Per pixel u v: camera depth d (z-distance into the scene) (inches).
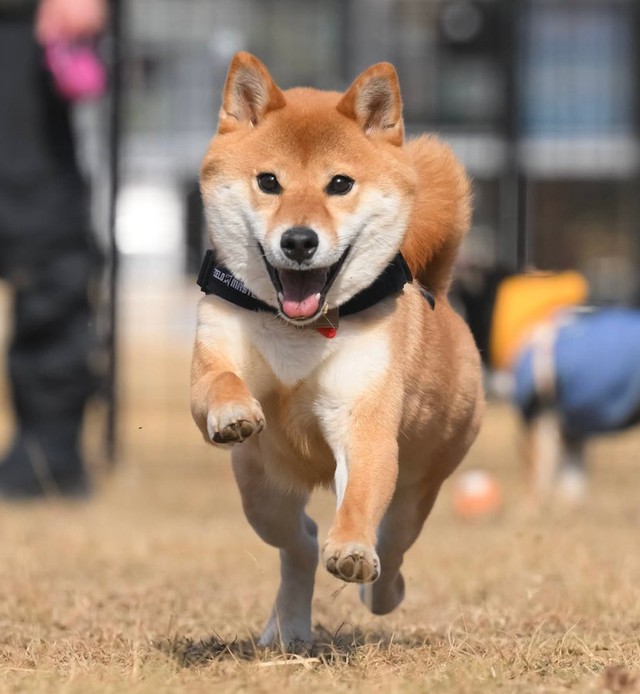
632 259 1016.9
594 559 391.2
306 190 263.1
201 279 269.1
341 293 261.4
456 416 295.6
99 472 668.7
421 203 288.7
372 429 258.7
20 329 597.0
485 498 543.5
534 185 1047.6
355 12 1203.2
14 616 315.0
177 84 1253.1
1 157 589.0
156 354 1027.3
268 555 426.0
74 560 413.1
